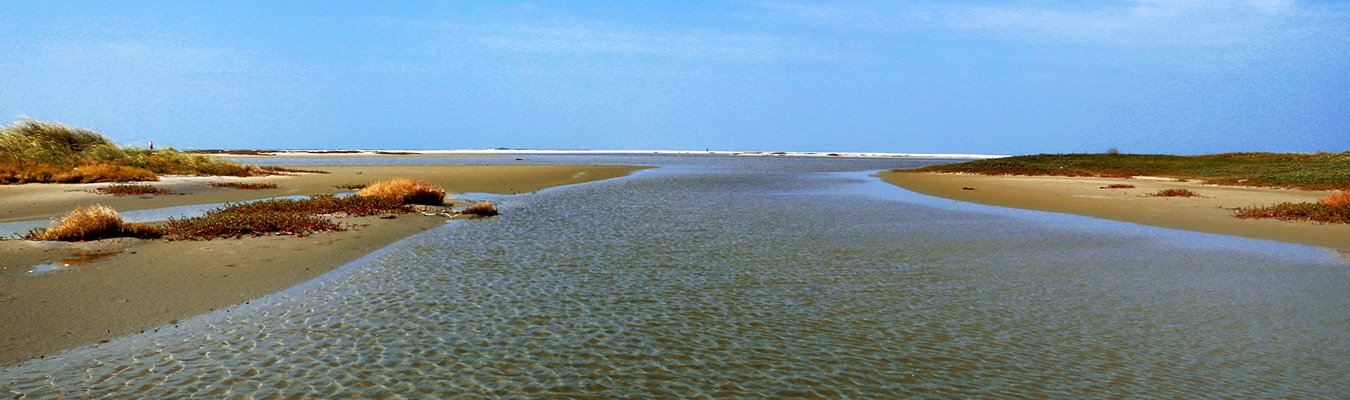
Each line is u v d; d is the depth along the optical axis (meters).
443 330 8.32
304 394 6.34
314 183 35.81
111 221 14.52
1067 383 6.76
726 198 29.62
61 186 26.88
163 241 14.39
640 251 14.29
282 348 7.61
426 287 10.63
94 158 35.03
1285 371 7.06
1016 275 11.88
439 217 20.47
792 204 26.42
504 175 47.38
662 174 56.47
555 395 6.39
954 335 8.30
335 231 16.73
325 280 11.11
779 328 8.55
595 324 8.64
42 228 15.33
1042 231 17.88
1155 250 14.66
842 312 9.32
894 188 37.44
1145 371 7.08
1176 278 11.63
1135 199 28.31
